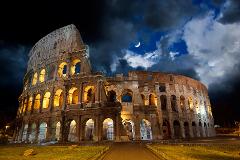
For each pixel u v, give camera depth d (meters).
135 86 70.12
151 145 43.44
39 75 75.50
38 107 72.75
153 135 65.44
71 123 64.56
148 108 68.31
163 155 26.80
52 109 65.69
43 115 66.94
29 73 82.19
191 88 82.56
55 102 67.12
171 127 70.06
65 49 71.06
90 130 66.00
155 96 72.81
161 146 40.88
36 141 64.81
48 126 64.25
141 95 74.62
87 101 63.72
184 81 80.69
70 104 62.38
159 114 69.50
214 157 24.88
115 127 55.91
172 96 79.00
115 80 70.19
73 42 71.00
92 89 65.31
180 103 80.31
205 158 23.91
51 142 57.41
